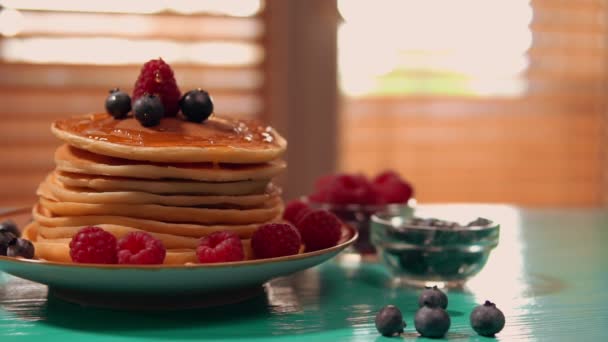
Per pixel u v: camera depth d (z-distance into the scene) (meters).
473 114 1.87
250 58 1.61
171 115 0.79
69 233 0.75
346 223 0.90
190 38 1.58
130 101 0.78
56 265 0.70
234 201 0.75
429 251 0.81
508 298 0.79
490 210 1.16
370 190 0.91
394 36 1.78
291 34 1.60
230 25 1.59
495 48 1.84
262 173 0.76
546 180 1.92
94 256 0.71
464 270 0.81
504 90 1.87
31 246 0.75
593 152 1.93
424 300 0.74
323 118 1.62
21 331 0.71
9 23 1.48
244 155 0.74
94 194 0.74
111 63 1.54
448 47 1.82
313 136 1.62
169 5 1.56
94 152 0.74
